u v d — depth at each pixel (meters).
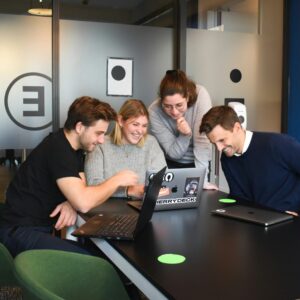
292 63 4.36
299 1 4.29
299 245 1.53
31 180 2.04
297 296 1.11
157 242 1.58
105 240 1.63
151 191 1.67
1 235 1.98
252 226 1.79
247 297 1.11
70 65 3.63
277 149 2.21
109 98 3.76
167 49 3.93
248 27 4.20
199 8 3.96
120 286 1.60
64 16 3.65
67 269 1.49
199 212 2.04
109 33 3.73
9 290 1.86
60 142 2.01
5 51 3.47
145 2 3.86
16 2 3.48
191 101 2.76
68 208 2.06
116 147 2.47
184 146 2.83
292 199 2.24
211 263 1.35
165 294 1.16
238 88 4.18
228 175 2.45
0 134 3.50
